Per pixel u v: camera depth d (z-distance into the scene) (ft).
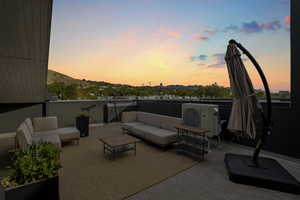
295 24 8.23
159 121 12.67
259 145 6.89
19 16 7.05
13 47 8.71
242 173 6.22
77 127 13.56
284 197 5.28
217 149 10.29
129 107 22.00
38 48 9.33
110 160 8.54
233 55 6.98
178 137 9.94
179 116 15.08
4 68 10.32
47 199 4.09
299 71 8.18
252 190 5.70
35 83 13.00
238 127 6.84
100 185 6.00
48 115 16.26
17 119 15.67
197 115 10.62
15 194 3.62
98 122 19.72
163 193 5.53
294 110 8.43
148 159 8.70
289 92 8.68
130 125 13.50
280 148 9.00
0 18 6.84
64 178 6.54
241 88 6.79
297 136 8.35
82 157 8.96
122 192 5.54
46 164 4.12
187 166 7.77
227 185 6.05
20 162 3.94
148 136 11.02
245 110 6.73
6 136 8.30
